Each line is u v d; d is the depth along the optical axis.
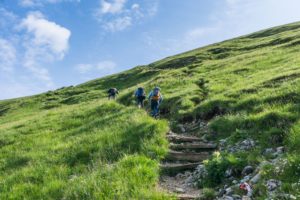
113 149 17.17
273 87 24.06
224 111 22.88
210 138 18.89
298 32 68.69
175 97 31.30
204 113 23.86
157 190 11.78
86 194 11.67
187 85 39.81
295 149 12.56
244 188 10.66
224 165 12.68
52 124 30.62
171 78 48.69
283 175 10.57
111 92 45.34
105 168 13.70
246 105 21.52
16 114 69.69
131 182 11.74
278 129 15.11
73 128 27.80
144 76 75.75
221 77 38.66
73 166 16.88
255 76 32.78
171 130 22.80
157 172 13.56
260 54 49.41
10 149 23.98
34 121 35.31
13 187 14.75
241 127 17.67
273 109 17.92
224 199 10.54
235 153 13.96
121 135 19.14
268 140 14.76
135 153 15.53
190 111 25.09
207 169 13.01
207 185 12.24
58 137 24.92
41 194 13.48
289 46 50.41
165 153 16.09
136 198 10.74
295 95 19.48
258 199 9.80
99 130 22.39
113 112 30.86
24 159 19.91
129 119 23.11
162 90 40.12
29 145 23.97
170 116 27.61
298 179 10.15
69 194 12.27
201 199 11.26
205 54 77.06
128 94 44.06
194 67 58.44
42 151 20.83
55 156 18.70
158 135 18.31
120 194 11.11
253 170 12.09
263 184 10.41
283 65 34.34
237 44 81.50
